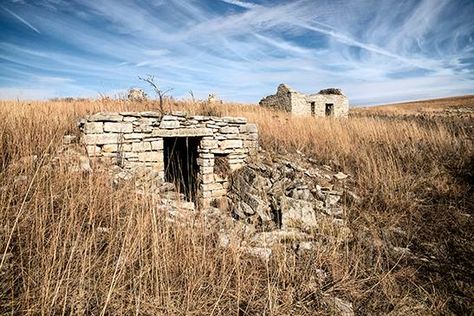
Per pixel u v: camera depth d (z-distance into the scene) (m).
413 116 20.12
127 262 3.07
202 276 3.19
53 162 4.65
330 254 4.05
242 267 3.52
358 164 7.83
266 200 5.94
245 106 15.23
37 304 2.43
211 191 6.80
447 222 5.39
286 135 9.47
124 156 5.86
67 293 2.59
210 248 3.71
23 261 2.89
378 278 3.71
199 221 4.25
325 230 4.91
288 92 18.73
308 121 11.05
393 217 5.53
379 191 6.58
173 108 8.89
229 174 7.09
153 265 3.04
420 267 4.11
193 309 2.87
